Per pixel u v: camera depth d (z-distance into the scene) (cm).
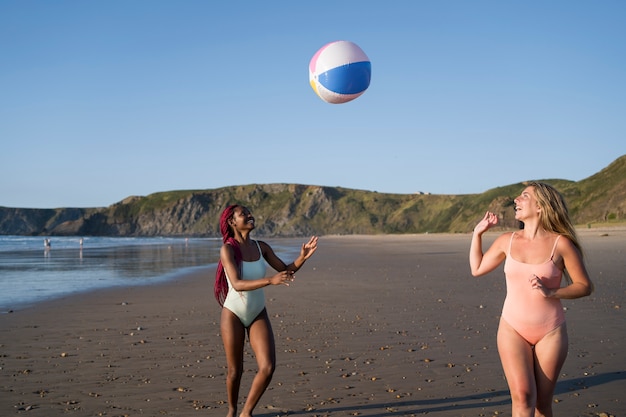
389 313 1035
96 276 1980
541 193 376
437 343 762
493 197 14800
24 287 1591
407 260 2789
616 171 10300
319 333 845
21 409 495
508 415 466
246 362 678
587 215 9588
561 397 516
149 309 1134
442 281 1633
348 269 2200
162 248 5325
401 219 19362
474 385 557
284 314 1042
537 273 366
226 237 473
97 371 627
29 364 662
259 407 501
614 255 2503
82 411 489
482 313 1021
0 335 852
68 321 986
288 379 589
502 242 395
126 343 785
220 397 528
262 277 470
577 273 362
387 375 600
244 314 455
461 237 8069
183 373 617
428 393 533
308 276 1884
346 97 618
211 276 1964
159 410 490
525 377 354
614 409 478
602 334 798
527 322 362
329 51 616
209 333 862
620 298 1162
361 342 774
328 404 506
